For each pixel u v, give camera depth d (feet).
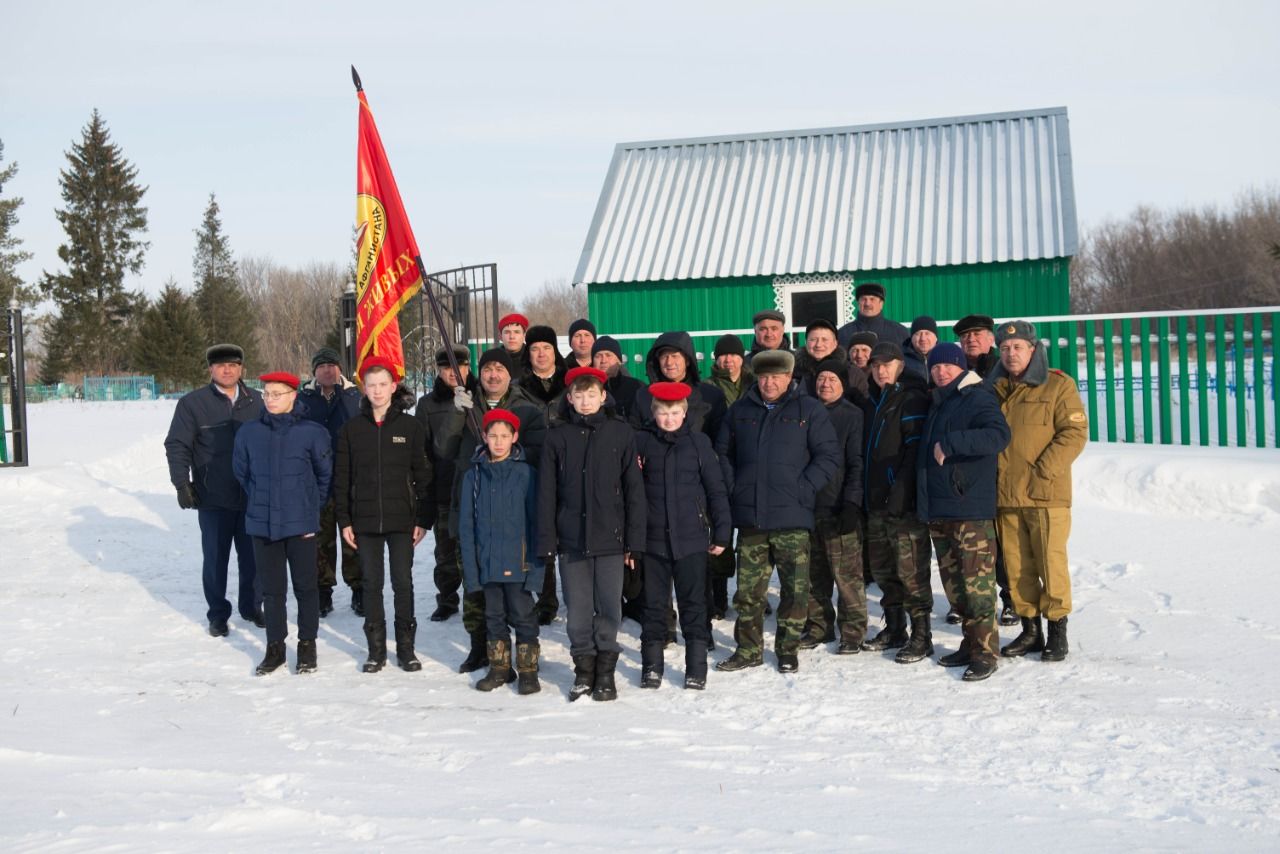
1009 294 52.60
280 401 23.72
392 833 13.91
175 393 186.80
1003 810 15.08
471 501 22.31
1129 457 37.42
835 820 14.64
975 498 21.88
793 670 22.67
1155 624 24.59
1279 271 214.90
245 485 23.76
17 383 55.62
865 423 25.13
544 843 13.57
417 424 24.27
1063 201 54.54
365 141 27.32
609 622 21.48
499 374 24.25
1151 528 33.14
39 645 25.71
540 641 26.05
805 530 22.71
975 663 21.70
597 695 21.12
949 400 22.58
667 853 13.29
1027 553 23.12
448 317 48.44
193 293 226.58
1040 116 60.90
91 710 20.47
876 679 21.99
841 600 24.04
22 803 15.01
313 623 23.63
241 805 14.82
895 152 61.31
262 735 18.89
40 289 208.23
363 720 19.86
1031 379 23.00
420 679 23.02
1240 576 27.94
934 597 28.45
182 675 23.24
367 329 27.35
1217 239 238.89
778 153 63.36
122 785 15.98
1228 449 38.47
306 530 23.50
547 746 18.13
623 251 58.29
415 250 26.89
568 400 22.24
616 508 21.45
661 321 56.90
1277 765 16.65
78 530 40.88
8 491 48.11
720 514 22.11
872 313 32.55
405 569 23.95
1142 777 16.33
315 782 16.14
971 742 18.07
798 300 55.36
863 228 56.24
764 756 17.53
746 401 23.62
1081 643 23.66
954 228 54.70
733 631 26.37
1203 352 39.83
